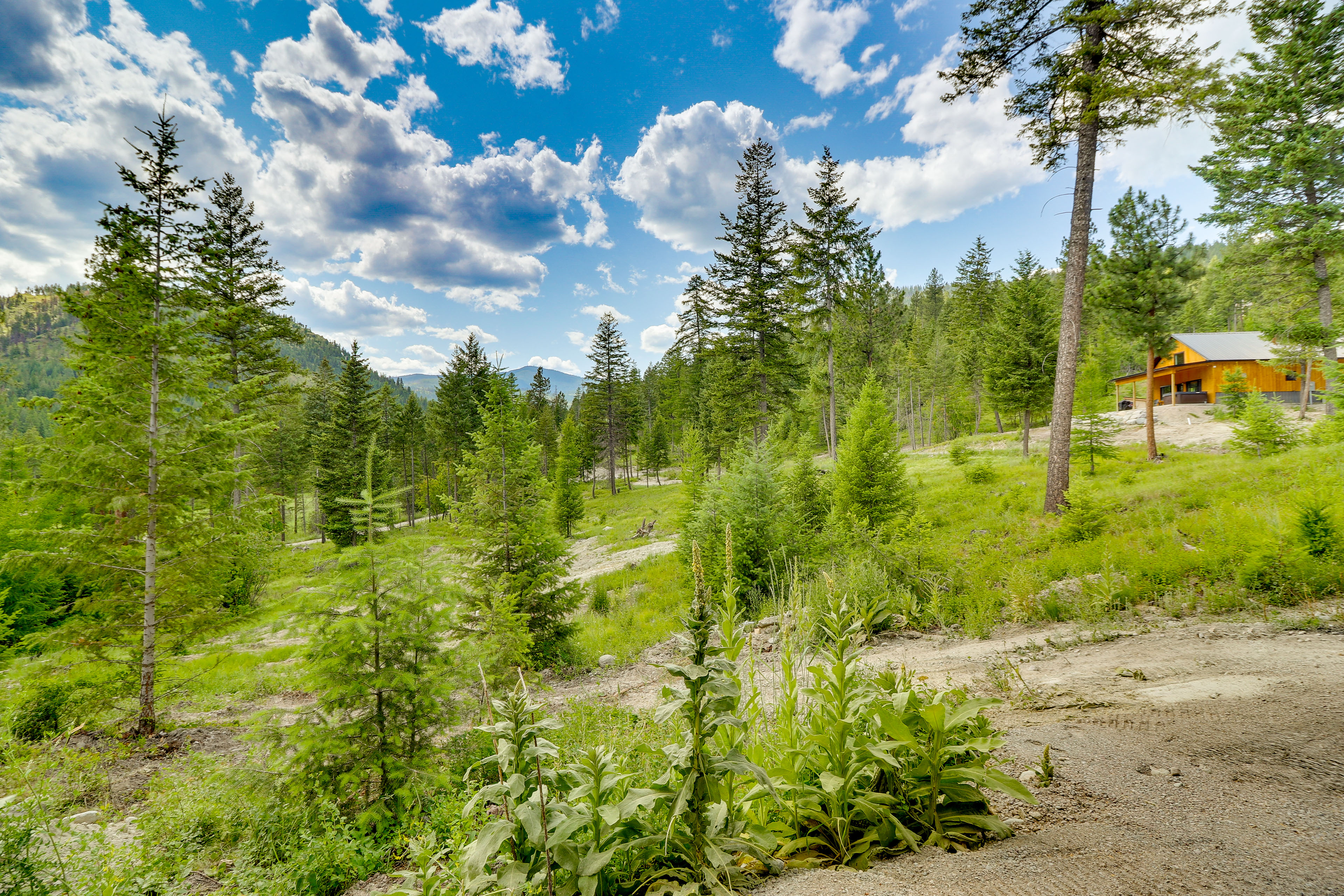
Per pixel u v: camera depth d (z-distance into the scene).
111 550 7.97
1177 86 11.51
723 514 12.69
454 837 3.14
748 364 27.75
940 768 2.28
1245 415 16.97
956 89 13.96
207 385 9.21
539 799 2.14
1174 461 18.67
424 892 2.25
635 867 2.18
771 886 2.09
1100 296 20.42
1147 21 11.66
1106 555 8.09
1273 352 22.52
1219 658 4.59
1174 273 19.53
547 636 10.25
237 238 24.06
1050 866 1.96
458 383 44.38
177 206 14.58
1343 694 3.42
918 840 2.26
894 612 8.25
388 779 4.68
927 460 36.41
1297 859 1.87
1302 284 21.55
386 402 46.38
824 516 15.95
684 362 59.97
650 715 3.59
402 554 4.91
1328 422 15.41
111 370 8.08
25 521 12.60
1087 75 11.96
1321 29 19.02
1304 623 5.13
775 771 2.44
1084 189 12.72
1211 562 7.05
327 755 4.56
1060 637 6.19
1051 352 27.05
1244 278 23.69
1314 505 6.43
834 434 26.67
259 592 10.95
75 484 7.96
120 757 6.89
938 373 53.34
